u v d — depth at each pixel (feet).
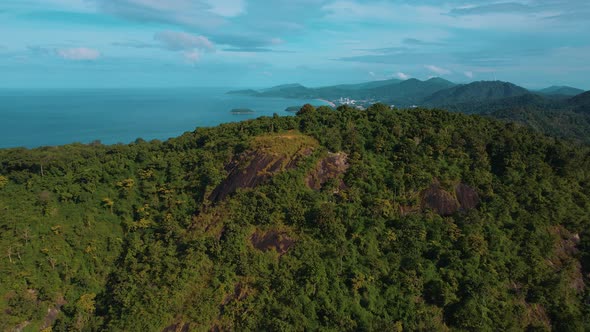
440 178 224.33
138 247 207.41
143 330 165.07
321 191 212.64
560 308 182.91
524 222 211.20
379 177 220.64
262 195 201.77
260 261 184.75
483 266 188.55
